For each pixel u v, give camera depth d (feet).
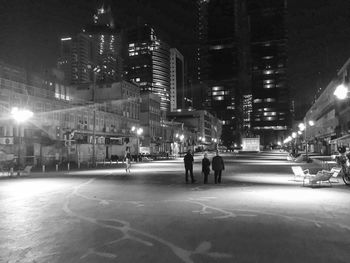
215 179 71.26
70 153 177.58
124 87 280.92
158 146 348.79
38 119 160.97
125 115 279.90
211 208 40.93
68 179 84.33
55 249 24.66
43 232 29.71
